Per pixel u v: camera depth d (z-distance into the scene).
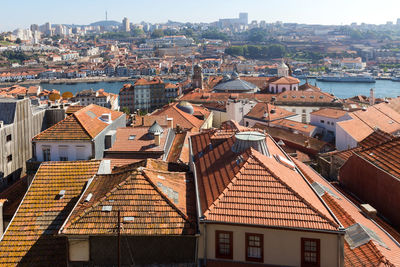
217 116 135.62
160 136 63.09
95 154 57.69
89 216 32.66
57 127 59.66
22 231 36.50
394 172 43.38
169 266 31.75
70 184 41.09
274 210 30.58
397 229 41.47
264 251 30.22
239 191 32.28
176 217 32.50
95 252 31.92
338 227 29.06
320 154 71.69
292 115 117.38
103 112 71.25
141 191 34.47
